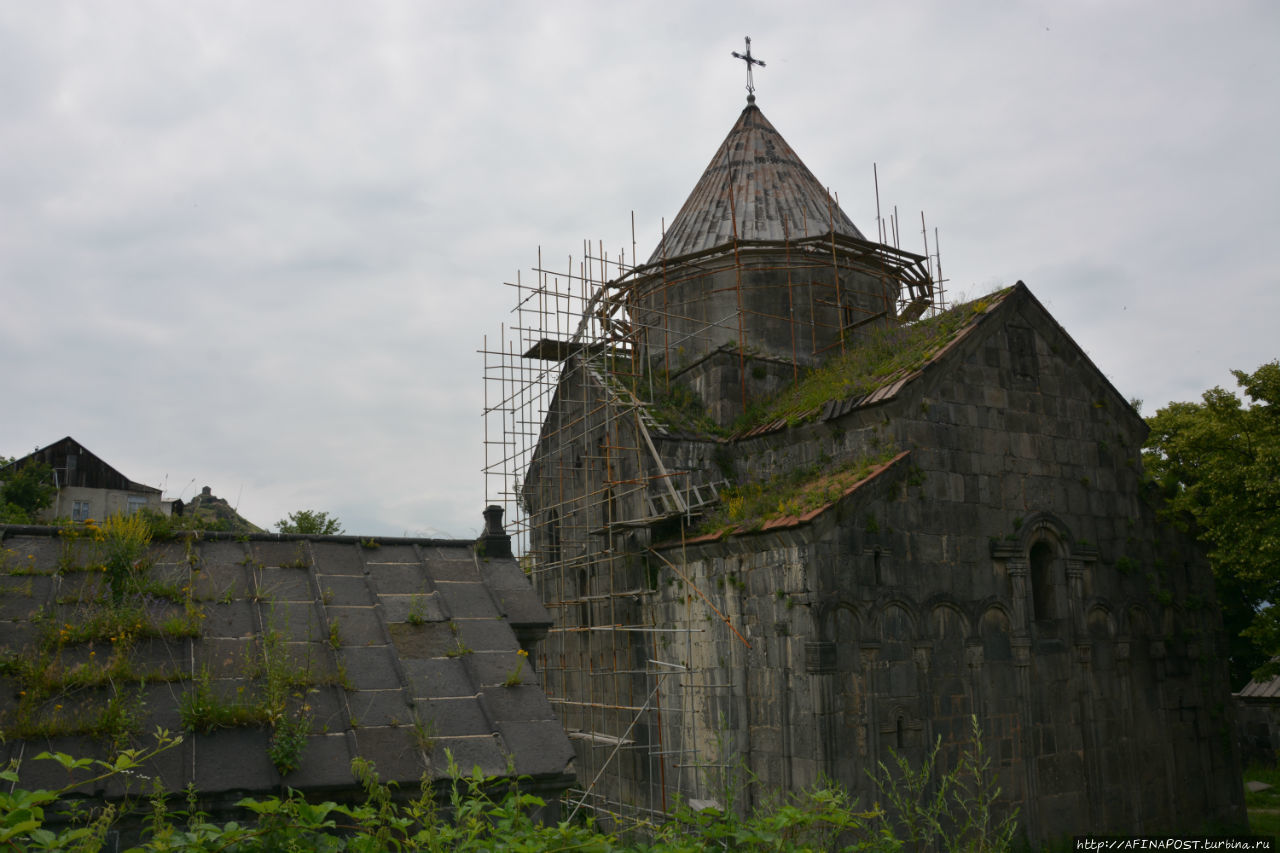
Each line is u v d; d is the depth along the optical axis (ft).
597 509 84.02
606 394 81.87
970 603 65.62
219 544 35.42
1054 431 73.67
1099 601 73.31
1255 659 123.95
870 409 66.13
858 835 55.83
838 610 59.47
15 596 29.94
